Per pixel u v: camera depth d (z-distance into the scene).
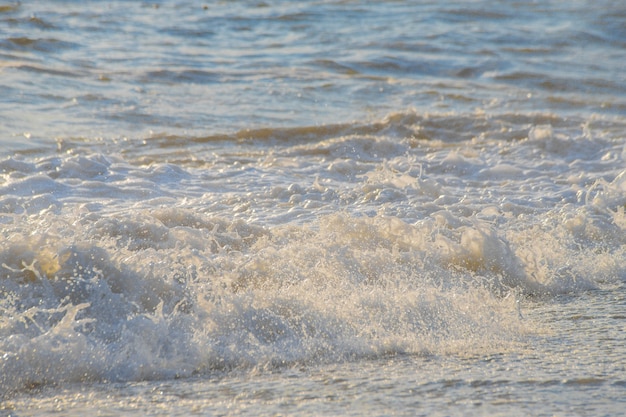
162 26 61.44
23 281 12.56
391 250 17.16
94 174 27.53
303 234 18.91
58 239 13.44
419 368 11.34
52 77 44.09
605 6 74.94
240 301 12.49
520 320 14.04
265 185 27.55
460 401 10.06
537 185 28.92
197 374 10.96
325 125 38.16
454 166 31.70
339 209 23.80
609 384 10.79
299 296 13.21
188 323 11.95
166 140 34.78
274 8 70.56
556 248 19.42
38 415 9.54
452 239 18.50
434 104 44.97
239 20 65.38
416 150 35.50
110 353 11.00
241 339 11.84
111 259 13.02
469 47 59.88
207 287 13.24
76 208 22.30
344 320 12.75
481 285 15.76
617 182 24.78
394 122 39.28
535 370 11.33
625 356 12.11
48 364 10.62
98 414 9.58
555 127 40.16
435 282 15.68
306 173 30.22
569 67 55.84
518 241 19.48
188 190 26.45
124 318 11.96
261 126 37.94
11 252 12.91
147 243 16.92
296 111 41.44
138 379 10.71
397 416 9.54
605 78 52.97
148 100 41.25
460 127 39.25
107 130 35.56
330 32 62.81
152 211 19.42
